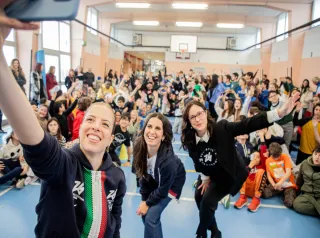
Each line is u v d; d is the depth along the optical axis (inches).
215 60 684.1
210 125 77.0
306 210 121.7
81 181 36.1
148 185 84.2
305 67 388.2
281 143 151.3
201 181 92.3
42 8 16.1
